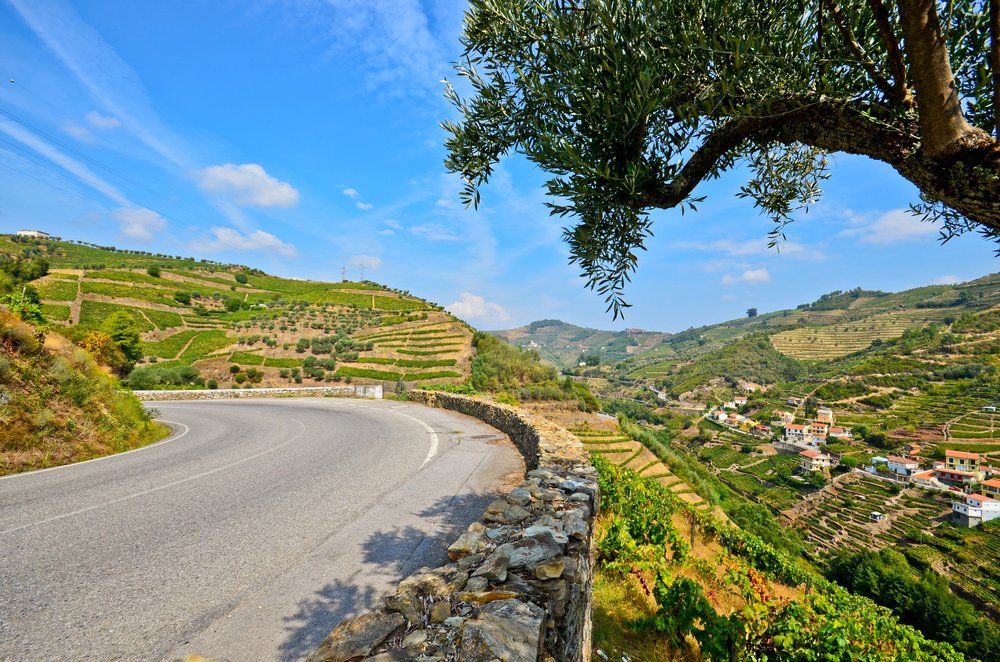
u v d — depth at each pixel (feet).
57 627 9.88
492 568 8.70
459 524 17.51
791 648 18.03
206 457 31.76
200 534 16.19
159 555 14.24
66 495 21.40
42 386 33.86
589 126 10.76
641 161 10.85
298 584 12.39
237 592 11.87
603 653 15.01
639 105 9.56
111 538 15.67
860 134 9.64
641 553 19.84
